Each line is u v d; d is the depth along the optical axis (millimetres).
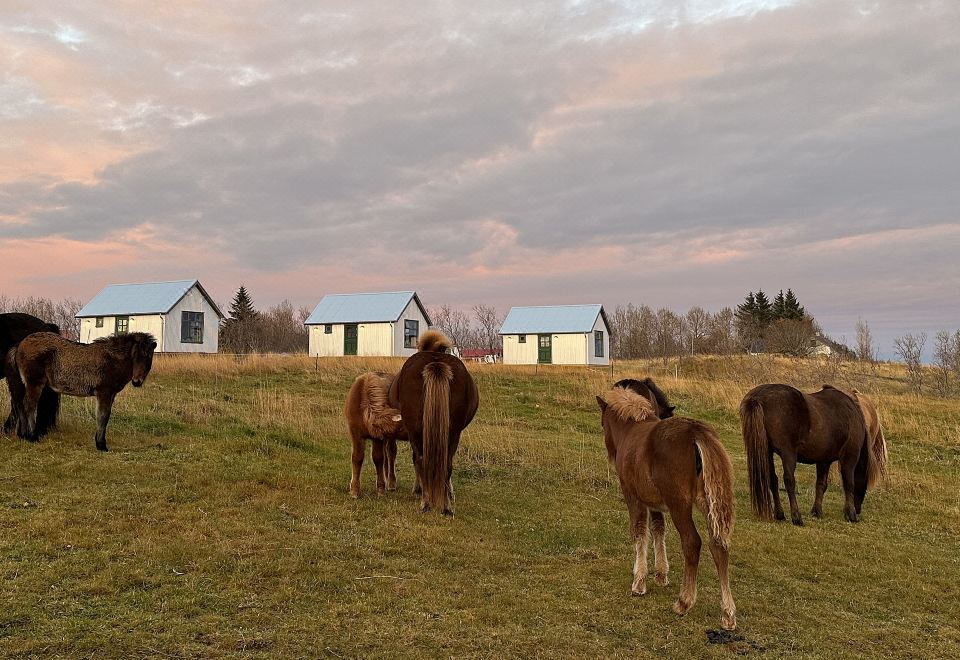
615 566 7270
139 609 5344
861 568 7812
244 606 5555
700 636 5574
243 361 24312
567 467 12297
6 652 4500
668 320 74438
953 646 5770
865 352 40688
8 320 10539
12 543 6422
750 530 9266
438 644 5117
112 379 10125
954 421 18781
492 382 24297
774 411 9977
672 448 5594
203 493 8586
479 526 8367
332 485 9695
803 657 5305
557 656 5066
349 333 41812
